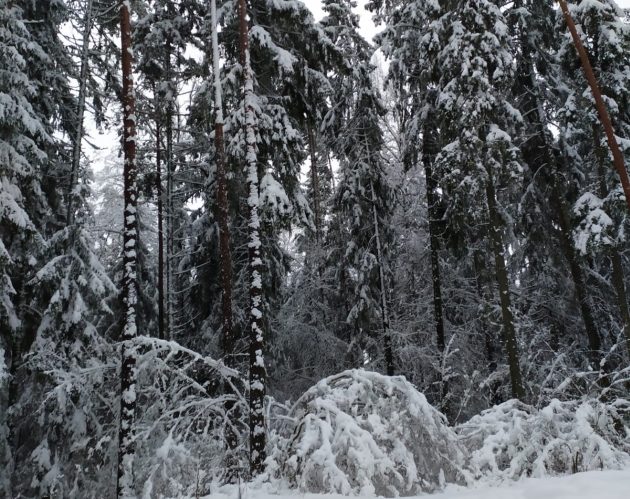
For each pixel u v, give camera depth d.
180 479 7.56
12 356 12.88
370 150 17.44
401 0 18.16
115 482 9.85
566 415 7.34
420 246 19.00
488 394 16.23
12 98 12.75
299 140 13.20
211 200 14.84
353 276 19.50
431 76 14.73
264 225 12.76
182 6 17.48
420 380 17.17
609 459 6.17
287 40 13.80
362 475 5.68
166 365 9.77
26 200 13.94
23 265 13.53
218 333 14.44
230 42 13.88
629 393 9.68
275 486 6.27
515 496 4.62
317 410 6.76
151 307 17.56
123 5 10.62
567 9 11.71
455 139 14.12
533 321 16.34
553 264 16.19
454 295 18.64
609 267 16.64
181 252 17.84
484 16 13.00
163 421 9.24
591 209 12.97
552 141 15.04
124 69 10.34
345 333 19.45
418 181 20.69
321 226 21.55
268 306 15.12
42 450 11.28
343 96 17.88
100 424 11.54
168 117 17.42
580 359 16.06
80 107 15.38
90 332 11.96
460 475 6.29
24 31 13.11
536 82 15.20
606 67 13.40
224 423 9.84
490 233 12.79
